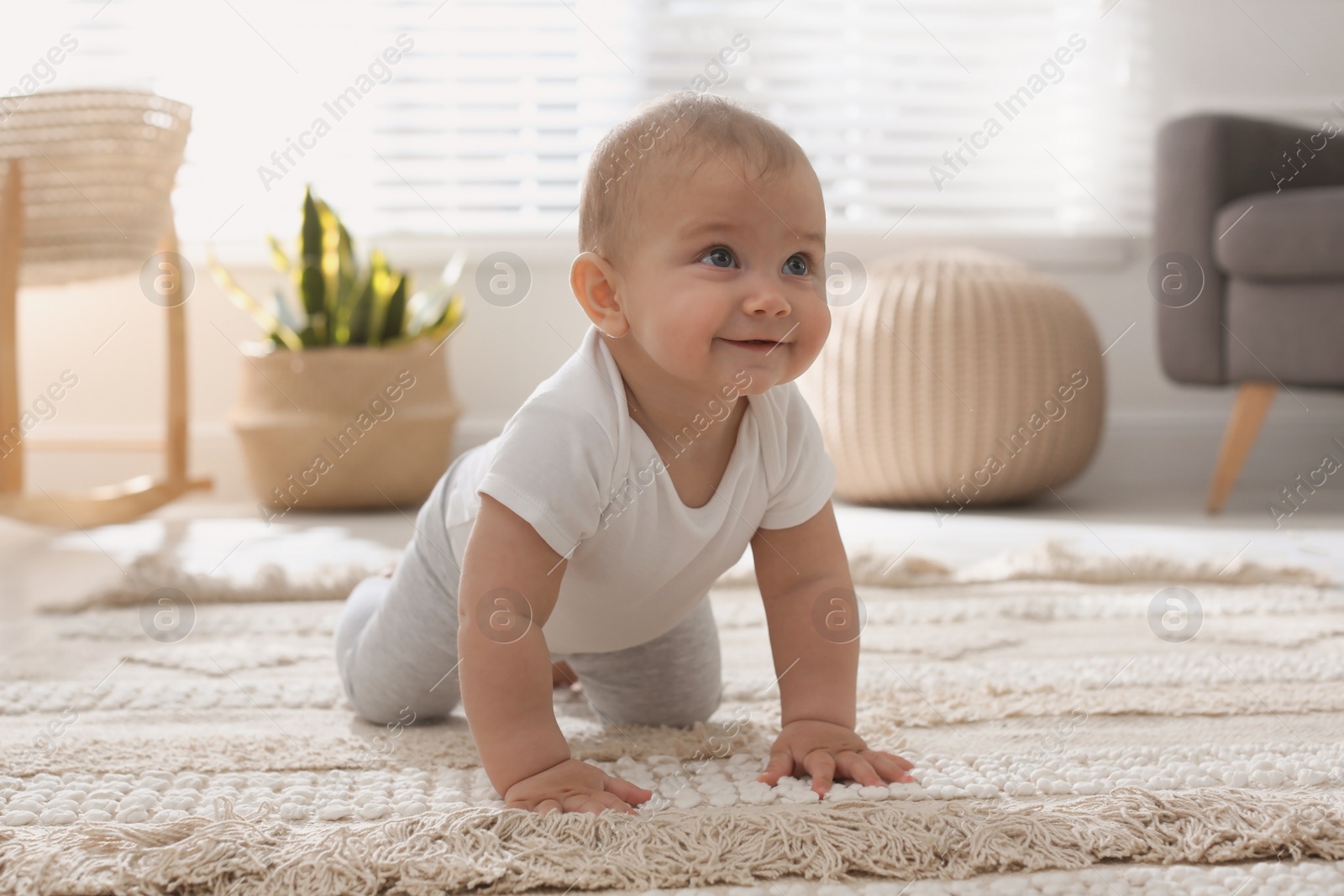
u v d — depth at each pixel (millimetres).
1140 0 2805
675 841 604
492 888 569
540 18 2689
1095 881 566
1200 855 598
